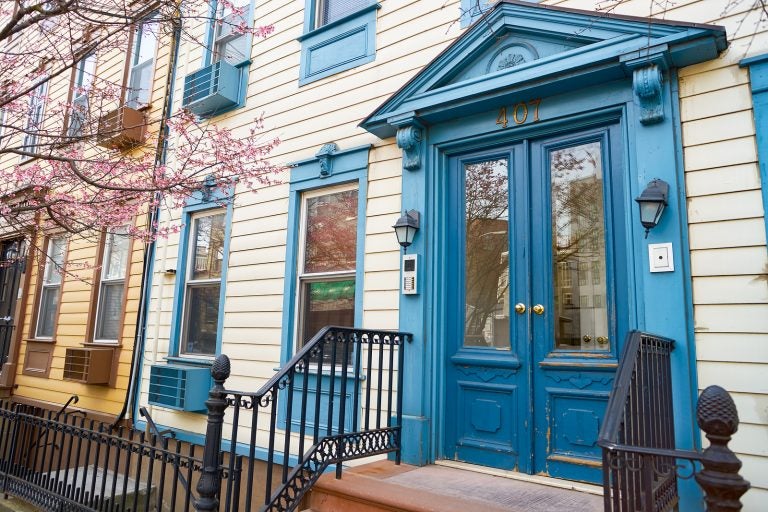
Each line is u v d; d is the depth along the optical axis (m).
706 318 3.03
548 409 3.58
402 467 3.72
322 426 4.66
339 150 5.05
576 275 3.67
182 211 6.36
